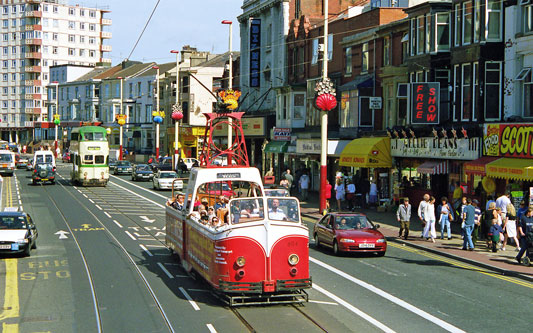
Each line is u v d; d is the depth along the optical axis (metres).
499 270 19.36
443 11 32.44
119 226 30.61
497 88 28.61
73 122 115.38
